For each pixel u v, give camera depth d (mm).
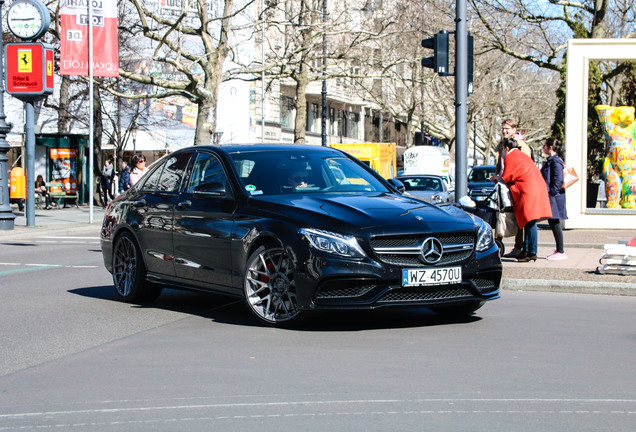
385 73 33031
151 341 7172
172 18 30672
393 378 5711
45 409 5062
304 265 7254
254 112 48938
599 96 22641
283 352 6598
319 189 8445
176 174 9320
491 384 5539
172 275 8953
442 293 7453
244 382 5637
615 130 20047
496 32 27516
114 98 43656
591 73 22547
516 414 4809
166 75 38688
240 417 4789
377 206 7695
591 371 5930
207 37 28516
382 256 7188
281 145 9172
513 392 5324
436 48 12430
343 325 7832
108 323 8141
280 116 57656
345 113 71688
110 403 5164
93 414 4922
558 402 5078
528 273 11117
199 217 8523
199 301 9641
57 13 34344
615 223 19562
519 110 56031
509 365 6113
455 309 8289
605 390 5387
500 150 12750
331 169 8836
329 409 4934
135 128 46500
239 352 6625
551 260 13250
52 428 4656
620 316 8406
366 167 9219
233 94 43562
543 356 6430
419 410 4898
